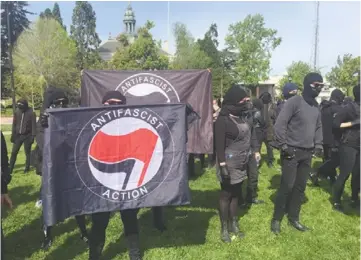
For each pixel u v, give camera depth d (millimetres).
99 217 4012
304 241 4758
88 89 6004
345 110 5512
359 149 5633
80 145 3738
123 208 3891
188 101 6070
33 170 9281
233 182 4570
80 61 65875
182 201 3979
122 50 55125
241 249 4512
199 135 5996
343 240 4801
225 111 4535
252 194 6207
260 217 5555
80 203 3762
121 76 6031
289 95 5977
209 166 8891
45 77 46344
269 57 62125
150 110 3887
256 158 6102
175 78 6059
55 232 5062
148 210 5824
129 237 4098
